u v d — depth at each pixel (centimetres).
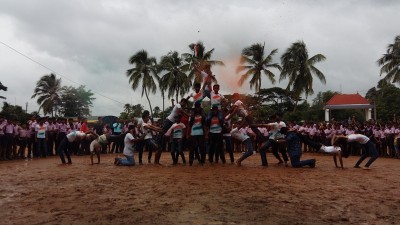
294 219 503
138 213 532
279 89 5344
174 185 776
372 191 718
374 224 484
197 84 1298
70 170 1091
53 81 6241
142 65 4638
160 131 1273
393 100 5116
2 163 1380
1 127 1541
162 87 4622
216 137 1237
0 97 2150
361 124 1978
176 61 4516
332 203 605
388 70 3806
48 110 6125
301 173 1002
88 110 6456
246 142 1226
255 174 970
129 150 1236
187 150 2139
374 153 1156
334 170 1095
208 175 944
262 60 3741
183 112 1266
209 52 4066
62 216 517
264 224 477
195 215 520
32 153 1709
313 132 2073
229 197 645
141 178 890
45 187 764
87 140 1838
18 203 604
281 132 1198
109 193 689
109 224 477
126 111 5653
